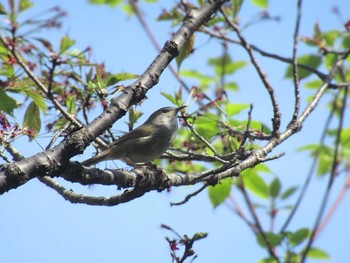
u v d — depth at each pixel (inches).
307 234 552.1
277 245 553.6
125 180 360.8
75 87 455.2
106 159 475.8
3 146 366.9
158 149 511.8
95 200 392.5
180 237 364.2
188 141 506.0
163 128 517.0
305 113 462.0
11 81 433.7
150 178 374.9
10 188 302.2
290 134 437.4
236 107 493.0
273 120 432.8
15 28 416.8
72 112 442.3
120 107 343.3
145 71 370.6
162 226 367.2
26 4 440.8
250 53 450.6
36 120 420.2
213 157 413.4
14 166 302.8
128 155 499.8
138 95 355.3
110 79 434.3
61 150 315.9
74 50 465.7
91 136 326.3
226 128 484.7
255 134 459.2
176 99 466.9
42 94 444.1
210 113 497.7
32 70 459.2
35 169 307.9
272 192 601.9
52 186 405.7
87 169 338.0
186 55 445.1
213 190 458.3
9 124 374.0
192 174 402.0
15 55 402.9
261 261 554.9
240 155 402.0
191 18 431.2
